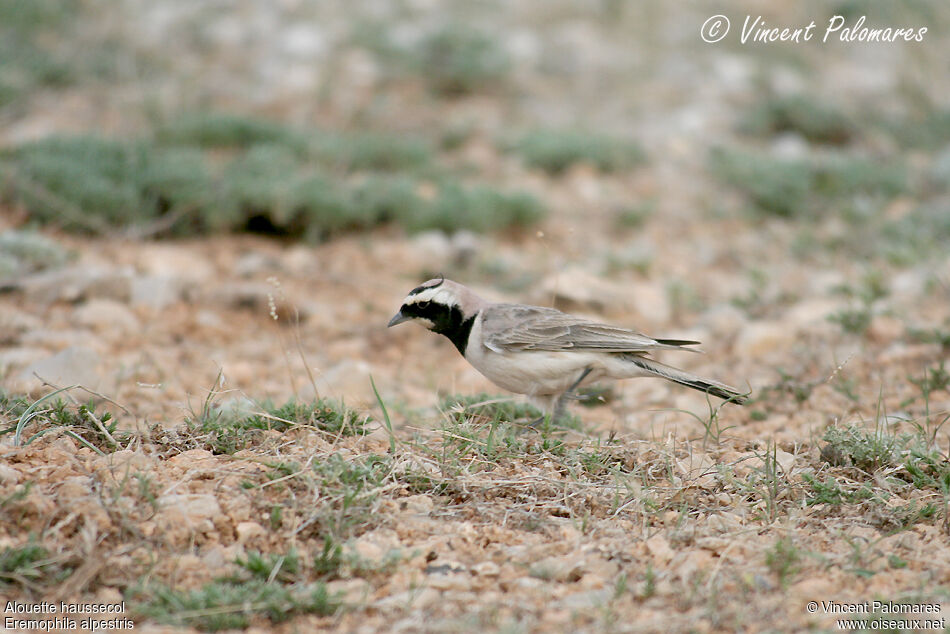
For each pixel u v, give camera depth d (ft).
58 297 47.62
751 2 101.19
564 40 92.84
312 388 39.17
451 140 73.56
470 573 23.32
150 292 48.98
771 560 23.50
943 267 54.75
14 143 61.72
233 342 46.03
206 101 74.64
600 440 31.35
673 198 68.64
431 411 36.04
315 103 76.69
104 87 74.13
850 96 85.71
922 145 79.15
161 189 58.39
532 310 33.50
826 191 69.67
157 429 29.89
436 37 83.30
